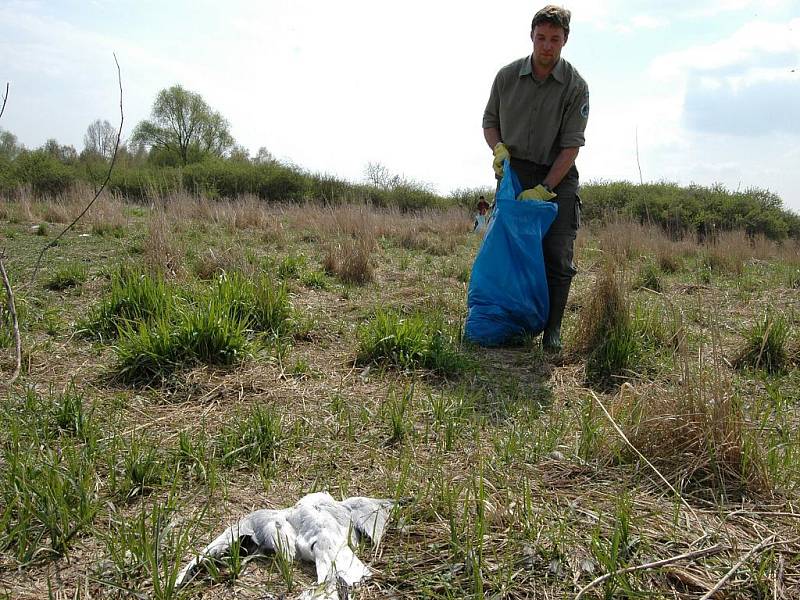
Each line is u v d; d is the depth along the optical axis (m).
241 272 5.82
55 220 11.98
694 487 2.63
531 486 2.60
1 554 2.07
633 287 7.75
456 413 3.39
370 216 13.17
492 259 5.00
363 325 4.99
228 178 26.69
